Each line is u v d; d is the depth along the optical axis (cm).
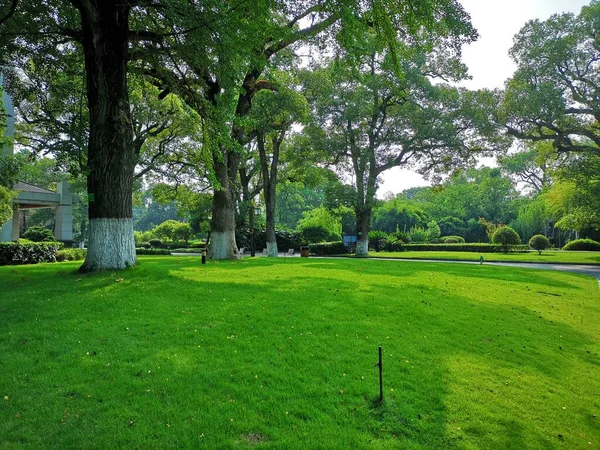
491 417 408
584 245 3806
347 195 2967
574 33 2408
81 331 559
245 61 1131
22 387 399
